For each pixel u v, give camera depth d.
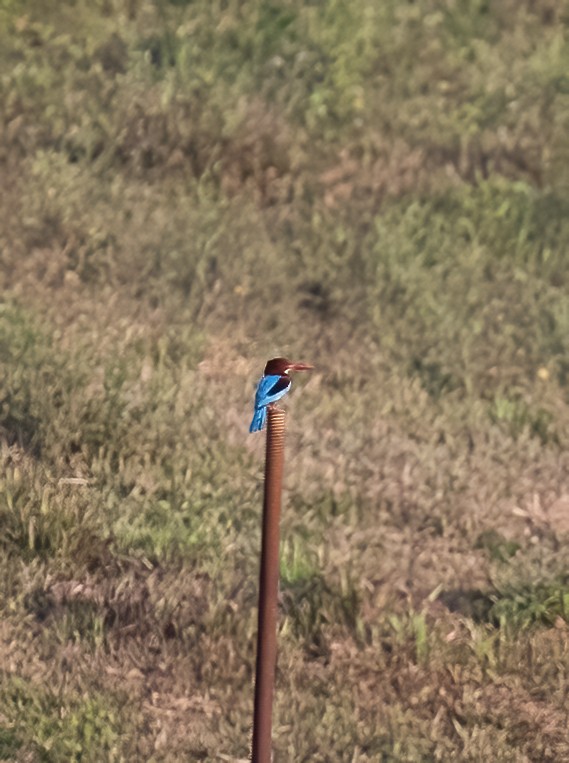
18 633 18.92
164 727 17.89
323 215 29.72
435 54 34.91
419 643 19.17
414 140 32.31
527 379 26.03
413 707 18.53
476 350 26.53
